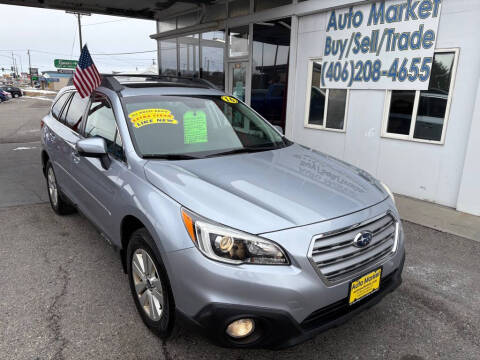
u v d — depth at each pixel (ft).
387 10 18.54
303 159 10.23
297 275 6.59
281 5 24.75
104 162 9.88
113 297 10.09
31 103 114.52
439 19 16.79
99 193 10.22
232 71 30.37
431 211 17.01
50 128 14.89
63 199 14.48
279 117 26.18
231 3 29.30
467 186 16.52
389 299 10.27
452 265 12.17
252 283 6.49
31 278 10.99
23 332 8.66
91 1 32.73
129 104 10.49
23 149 31.24
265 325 6.70
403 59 18.28
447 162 17.48
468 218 16.14
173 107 10.94
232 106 12.26
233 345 6.80
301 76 23.77
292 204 7.41
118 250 9.66
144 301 8.52
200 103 11.56
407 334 8.86
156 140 9.84
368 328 9.07
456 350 8.36
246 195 7.61
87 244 13.26
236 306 6.54
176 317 7.26
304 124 24.04
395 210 8.66
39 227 14.75
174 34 36.06
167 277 7.41
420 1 17.28
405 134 18.99
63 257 12.30
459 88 16.63
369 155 20.59
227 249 6.63
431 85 17.66
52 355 7.97
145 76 13.52
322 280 6.78
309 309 6.73
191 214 7.06
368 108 20.21
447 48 16.76
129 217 8.69
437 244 13.66
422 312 9.71
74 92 14.03
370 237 7.50
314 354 8.18
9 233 14.15
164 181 8.04
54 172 14.64
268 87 26.73
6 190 19.60
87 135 11.68
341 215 7.30
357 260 7.27
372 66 19.60
